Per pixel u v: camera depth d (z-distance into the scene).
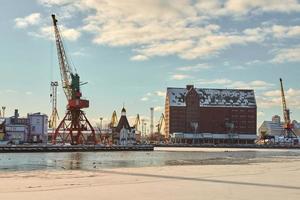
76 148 194.12
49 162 101.38
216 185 43.78
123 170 67.69
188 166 80.25
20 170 71.25
